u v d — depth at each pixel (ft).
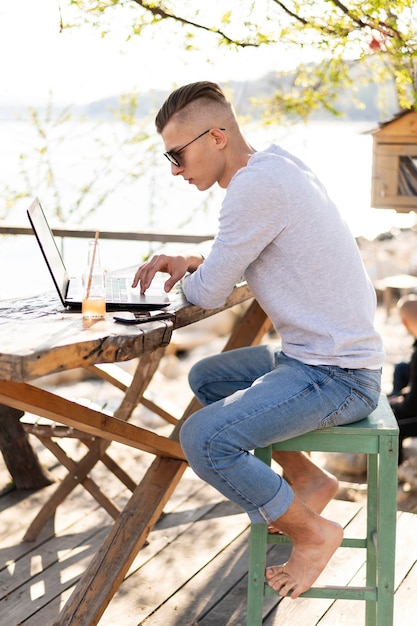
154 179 21.25
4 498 12.59
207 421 7.37
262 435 7.39
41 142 21.12
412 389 15.30
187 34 14.62
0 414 12.53
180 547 10.84
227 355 9.27
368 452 7.64
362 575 10.07
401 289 28.04
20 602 9.55
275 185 7.52
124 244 28.04
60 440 15.01
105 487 12.82
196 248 10.94
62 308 8.07
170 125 8.36
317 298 7.66
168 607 9.37
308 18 13.87
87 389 21.93
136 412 18.58
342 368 7.70
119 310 7.96
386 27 13.69
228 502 12.30
